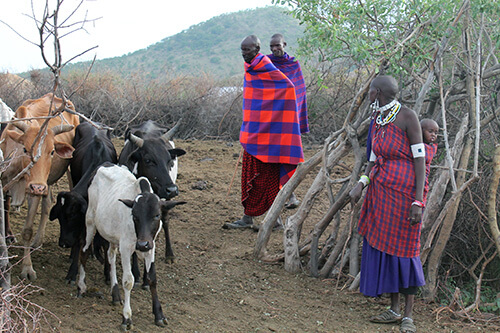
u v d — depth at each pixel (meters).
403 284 4.48
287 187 5.93
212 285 5.36
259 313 4.83
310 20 5.81
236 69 36.81
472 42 5.73
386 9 5.73
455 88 5.68
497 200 5.49
